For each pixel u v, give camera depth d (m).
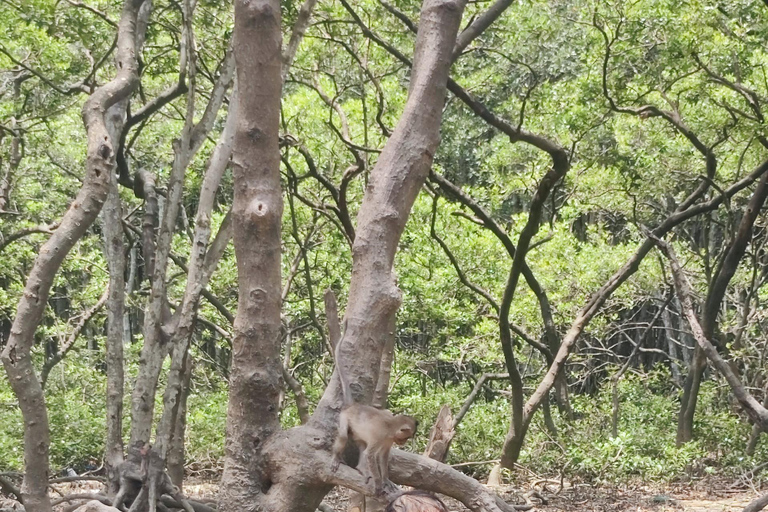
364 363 3.92
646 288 16.44
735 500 10.77
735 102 12.51
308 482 3.77
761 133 12.04
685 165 13.91
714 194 15.45
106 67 12.55
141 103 13.82
